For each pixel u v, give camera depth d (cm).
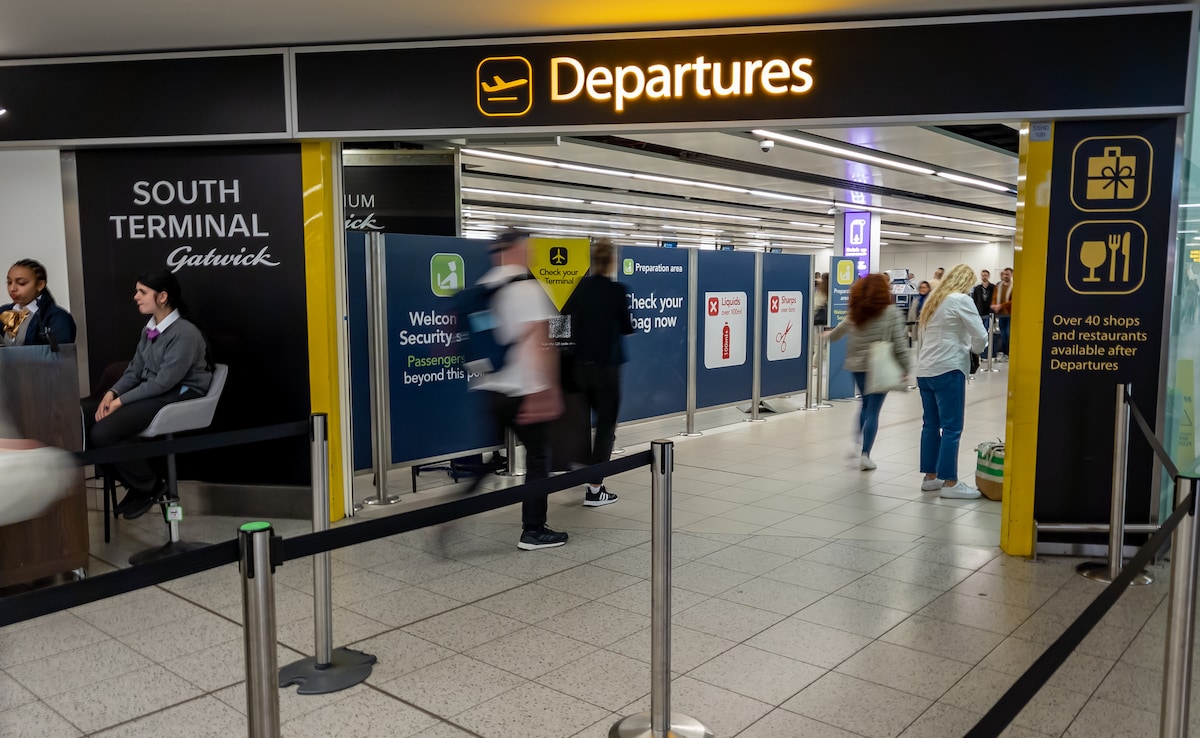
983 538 499
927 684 310
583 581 427
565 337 626
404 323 584
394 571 444
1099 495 458
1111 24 424
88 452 310
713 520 539
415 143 670
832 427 905
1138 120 438
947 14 448
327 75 498
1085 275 448
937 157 1098
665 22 467
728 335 894
